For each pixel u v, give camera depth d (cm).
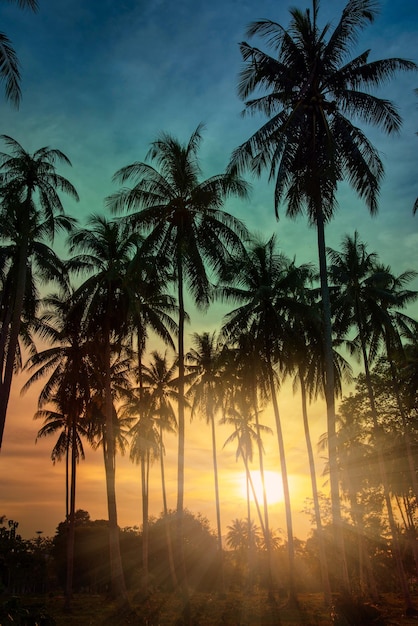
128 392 3912
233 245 2405
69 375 3397
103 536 6450
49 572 7038
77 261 3047
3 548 5428
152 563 6197
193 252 2339
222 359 3297
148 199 2355
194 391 4372
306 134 2102
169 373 4522
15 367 3241
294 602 2912
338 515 1977
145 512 3750
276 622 2366
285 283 3027
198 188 2316
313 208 2198
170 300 3475
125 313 3092
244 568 6894
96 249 3095
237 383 3544
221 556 4716
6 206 2517
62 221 2717
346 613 1820
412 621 2578
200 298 2416
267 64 2103
